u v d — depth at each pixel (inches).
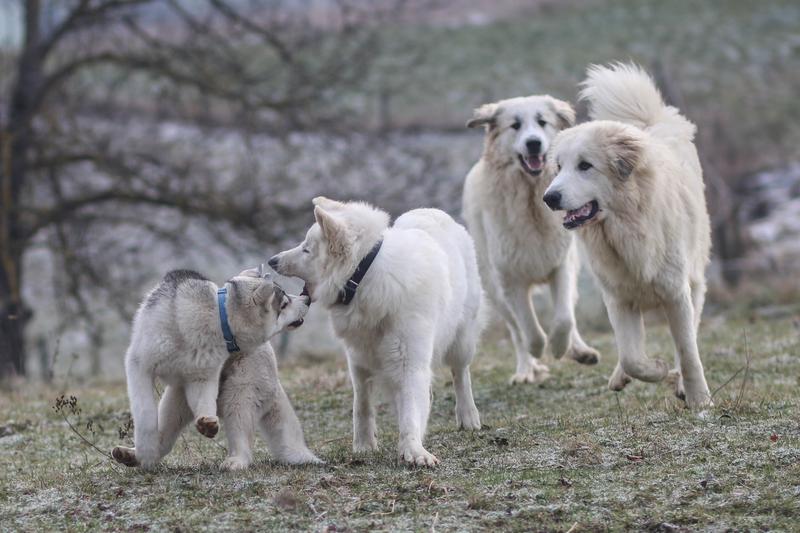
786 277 933.2
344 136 941.8
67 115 900.6
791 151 1547.7
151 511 302.5
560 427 397.4
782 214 1272.1
